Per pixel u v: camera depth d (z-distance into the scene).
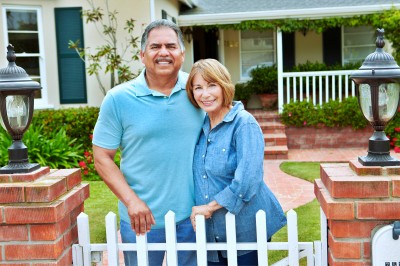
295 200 6.63
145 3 10.53
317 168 8.77
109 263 2.68
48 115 10.01
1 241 2.47
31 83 2.56
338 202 2.38
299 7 12.29
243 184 2.55
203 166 2.78
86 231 2.71
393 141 10.49
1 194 2.43
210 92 2.68
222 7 13.26
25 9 10.38
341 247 2.42
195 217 2.62
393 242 2.35
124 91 2.78
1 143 8.66
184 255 2.94
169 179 2.82
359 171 2.48
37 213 2.42
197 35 14.30
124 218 2.96
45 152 8.60
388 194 2.36
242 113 2.70
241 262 2.98
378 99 2.44
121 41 10.67
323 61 13.91
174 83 2.85
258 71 13.40
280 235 5.03
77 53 10.64
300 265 4.22
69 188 2.71
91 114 10.05
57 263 2.47
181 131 2.80
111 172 2.78
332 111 10.88
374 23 11.41
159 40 2.73
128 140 2.82
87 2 10.59
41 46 10.59
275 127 10.91
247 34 14.15
